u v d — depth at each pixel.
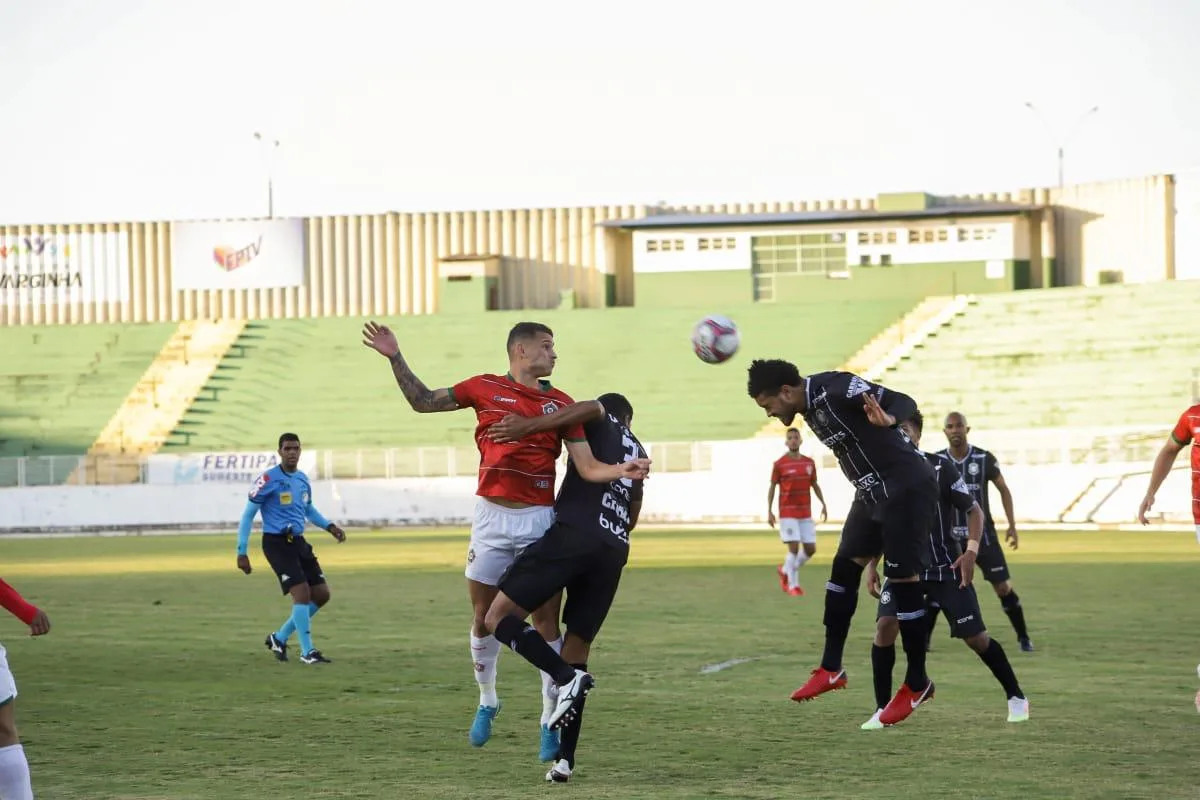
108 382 82.19
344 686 17.47
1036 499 54.84
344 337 82.19
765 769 12.04
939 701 15.50
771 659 19.47
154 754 13.06
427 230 91.69
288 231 92.75
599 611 11.98
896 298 80.06
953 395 70.31
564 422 11.76
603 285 87.56
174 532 65.44
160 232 93.50
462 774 12.02
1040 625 23.09
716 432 73.19
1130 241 81.00
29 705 16.09
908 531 13.35
